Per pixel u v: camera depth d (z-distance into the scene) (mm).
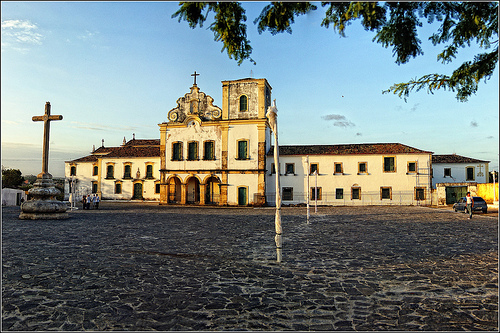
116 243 11531
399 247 10789
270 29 4602
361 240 12367
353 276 7191
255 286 6461
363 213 27469
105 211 29812
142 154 52625
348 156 40812
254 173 40781
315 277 7113
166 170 43531
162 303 5492
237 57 4973
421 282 6695
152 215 25328
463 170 43438
